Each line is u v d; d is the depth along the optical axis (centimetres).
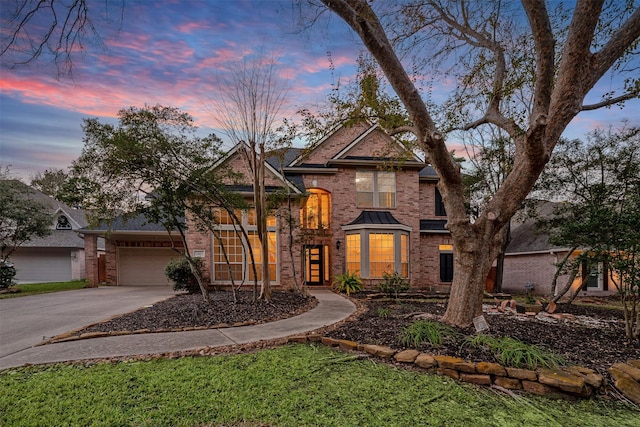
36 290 1485
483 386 404
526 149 526
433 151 575
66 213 2045
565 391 379
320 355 500
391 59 562
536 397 381
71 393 370
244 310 812
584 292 1442
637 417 344
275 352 511
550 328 612
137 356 496
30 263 1962
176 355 504
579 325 661
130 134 715
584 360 461
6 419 317
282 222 1248
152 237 1784
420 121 587
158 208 811
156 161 741
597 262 627
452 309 608
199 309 817
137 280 1786
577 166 1095
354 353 509
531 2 519
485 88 780
